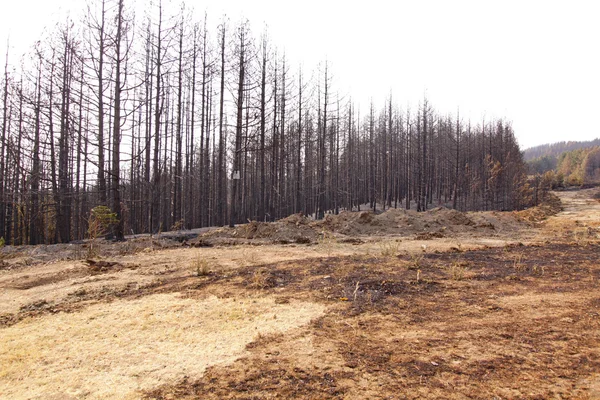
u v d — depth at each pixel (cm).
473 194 3784
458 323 406
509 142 4206
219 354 348
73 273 791
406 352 333
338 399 257
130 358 350
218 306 504
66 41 1616
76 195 1695
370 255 873
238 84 1869
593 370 288
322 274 664
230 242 1226
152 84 1912
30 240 2008
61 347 389
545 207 2955
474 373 289
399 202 4125
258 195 3384
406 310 455
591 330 371
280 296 538
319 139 2577
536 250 908
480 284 571
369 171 4106
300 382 283
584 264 703
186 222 2533
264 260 854
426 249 966
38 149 1805
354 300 500
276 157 2422
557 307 449
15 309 557
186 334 407
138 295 588
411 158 3819
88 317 486
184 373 311
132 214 2333
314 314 453
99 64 1417
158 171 1925
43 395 288
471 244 1098
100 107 1420
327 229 1469
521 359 312
